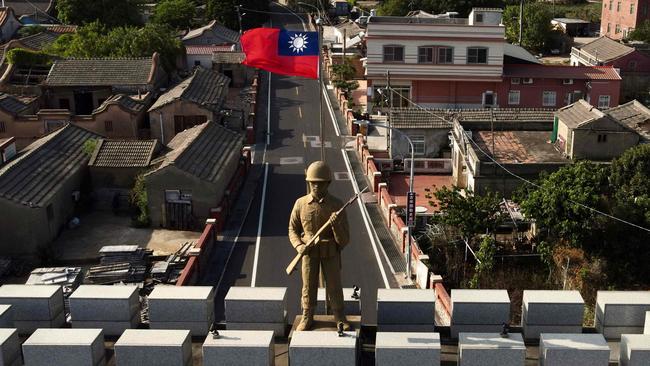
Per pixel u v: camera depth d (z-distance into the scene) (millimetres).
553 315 13234
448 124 58844
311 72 33781
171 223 47094
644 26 102188
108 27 103500
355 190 53875
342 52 94812
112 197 50438
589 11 137250
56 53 81438
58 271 39250
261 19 118500
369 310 36000
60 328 13461
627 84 84312
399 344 11531
